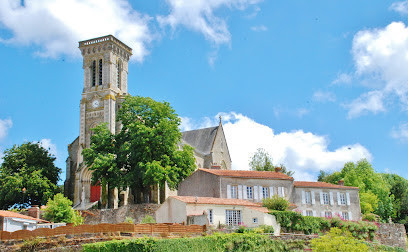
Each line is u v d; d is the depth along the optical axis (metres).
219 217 42.94
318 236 41.81
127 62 83.25
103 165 56.41
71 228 33.72
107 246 30.67
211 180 52.72
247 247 36.81
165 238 33.12
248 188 53.03
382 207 70.31
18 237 33.94
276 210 45.31
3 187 65.50
